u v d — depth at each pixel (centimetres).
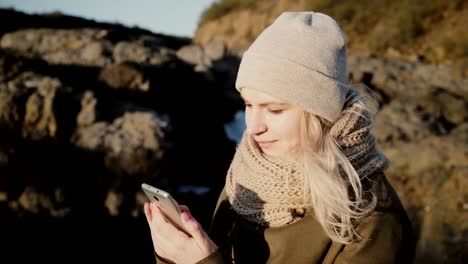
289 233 104
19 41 1055
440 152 589
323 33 101
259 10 1950
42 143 712
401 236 97
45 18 1370
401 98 926
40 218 641
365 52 1332
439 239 411
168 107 947
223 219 129
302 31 100
